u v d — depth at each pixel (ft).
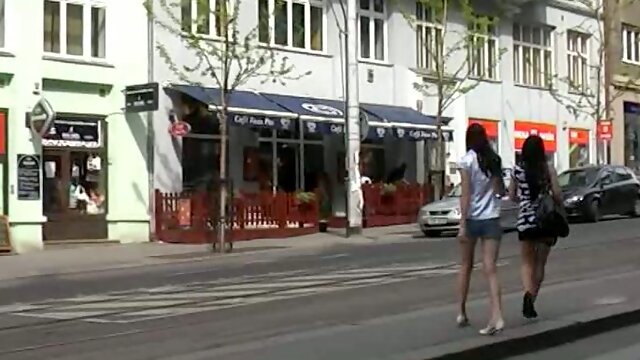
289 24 98.17
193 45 81.87
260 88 93.35
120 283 55.77
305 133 97.91
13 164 76.95
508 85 123.85
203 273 59.47
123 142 83.76
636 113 148.15
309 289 48.52
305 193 91.97
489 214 32.24
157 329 37.81
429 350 29.50
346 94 90.79
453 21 113.39
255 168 94.38
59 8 80.74
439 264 58.49
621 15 143.74
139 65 84.94
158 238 84.43
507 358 30.86
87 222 81.56
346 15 94.07
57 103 79.97
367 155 106.01
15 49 77.30
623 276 48.16
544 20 129.80
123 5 84.17
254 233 86.33
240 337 35.04
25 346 34.68
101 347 34.09
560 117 133.28
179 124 83.05
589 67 139.54
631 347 32.40
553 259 58.08
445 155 111.14
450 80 104.06
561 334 33.14
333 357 29.35
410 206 101.96
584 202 89.97
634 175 99.96
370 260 62.85
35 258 71.97
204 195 83.87
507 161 122.83
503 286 46.52
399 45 109.09
